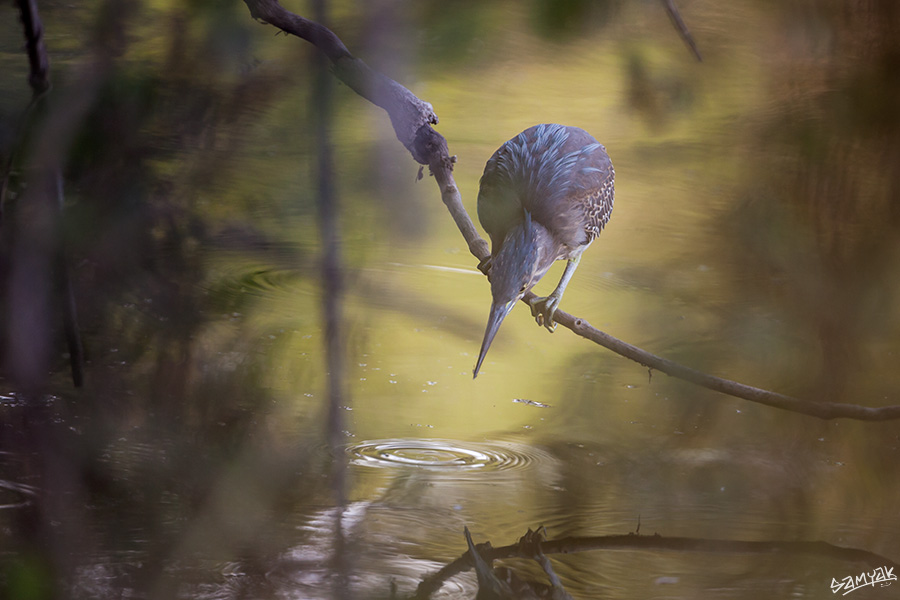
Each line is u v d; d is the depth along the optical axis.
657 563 7.56
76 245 7.39
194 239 7.54
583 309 8.10
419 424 7.79
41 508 7.58
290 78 7.52
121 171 7.39
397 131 7.54
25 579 7.35
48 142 7.37
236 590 7.49
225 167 7.52
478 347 7.98
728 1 8.73
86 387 7.74
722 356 7.96
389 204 8.16
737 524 7.62
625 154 10.80
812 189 7.99
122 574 7.50
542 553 7.57
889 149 7.89
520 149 7.67
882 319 7.96
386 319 8.00
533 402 7.86
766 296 8.05
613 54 7.53
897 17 7.65
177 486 7.64
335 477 7.67
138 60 7.38
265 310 7.93
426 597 7.50
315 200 7.71
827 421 7.82
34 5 7.41
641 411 7.84
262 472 7.67
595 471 7.71
